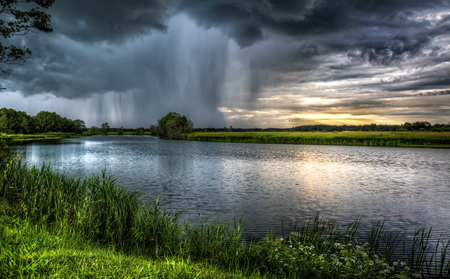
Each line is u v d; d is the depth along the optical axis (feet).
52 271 13.70
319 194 50.98
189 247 21.85
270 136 287.48
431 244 27.37
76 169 81.00
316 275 19.48
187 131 440.86
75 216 24.20
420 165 98.99
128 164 95.61
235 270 18.88
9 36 33.32
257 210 39.47
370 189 56.29
